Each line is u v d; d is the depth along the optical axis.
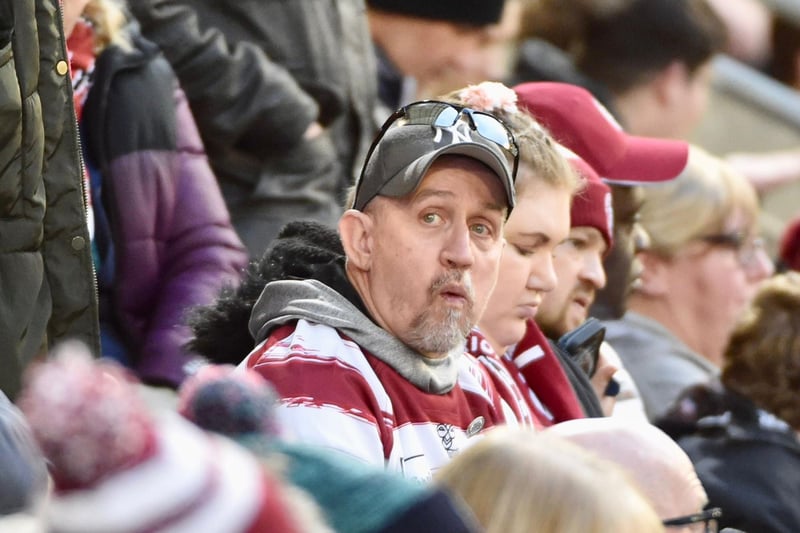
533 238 11.39
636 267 15.42
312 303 9.79
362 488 6.79
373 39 19.59
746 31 33.19
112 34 14.70
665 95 22.31
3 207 11.84
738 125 32.31
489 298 10.83
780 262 22.75
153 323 14.41
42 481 8.86
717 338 19.36
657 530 7.12
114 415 5.24
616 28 22.05
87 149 14.59
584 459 7.28
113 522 5.21
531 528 7.04
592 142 14.27
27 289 11.95
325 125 17.19
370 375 9.58
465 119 9.80
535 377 12.26
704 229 19.14
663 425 14.73
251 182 16.27
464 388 10.41
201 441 5.54
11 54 11.77
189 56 15.83
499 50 20.69
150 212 14.57
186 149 14.98
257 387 6.99
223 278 14.22
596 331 13.34
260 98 16.19
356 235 9.87
